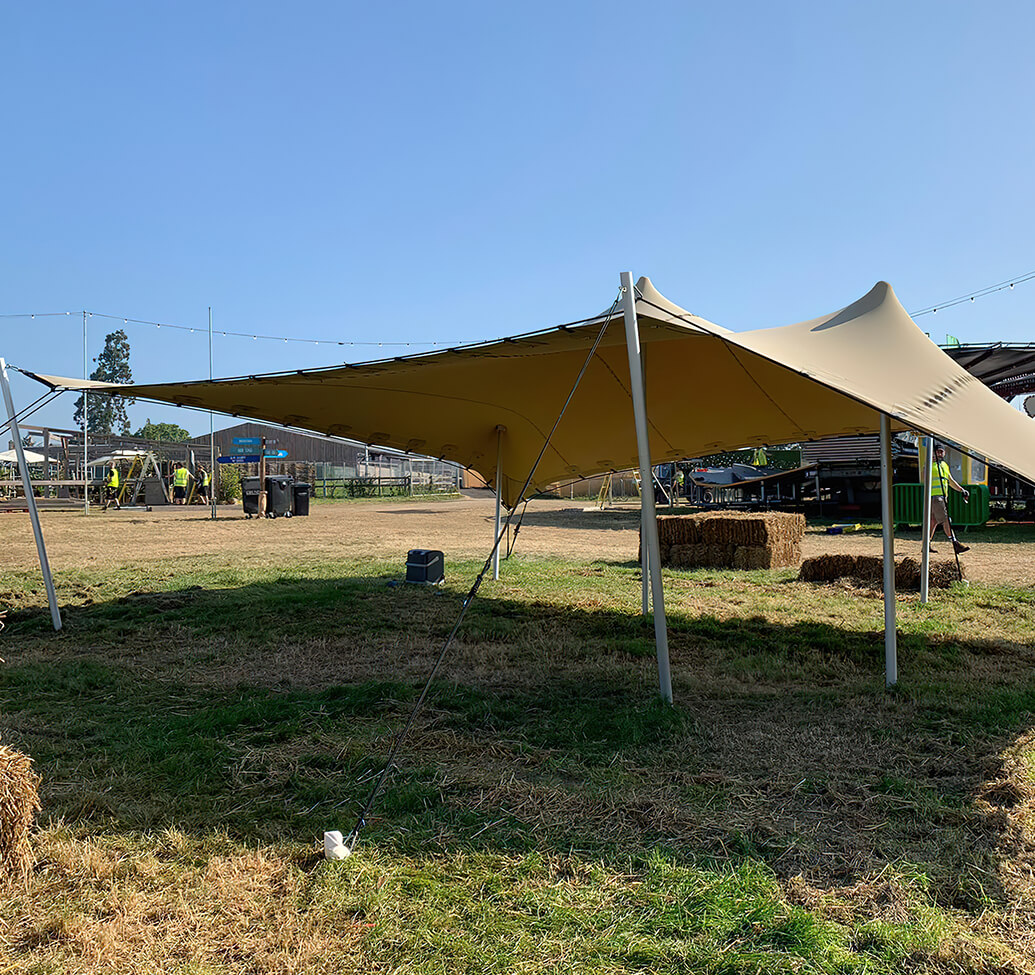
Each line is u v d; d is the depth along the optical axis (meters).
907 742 3.93
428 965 2.16
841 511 21.53
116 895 2.49
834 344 5.12
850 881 2.60
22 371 6.40
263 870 2.67
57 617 6.76
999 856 2.73
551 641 6.23
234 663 5.61
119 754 3.78
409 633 6.51
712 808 3.15
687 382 6.20
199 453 34.12
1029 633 6.48
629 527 19.44
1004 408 5.05
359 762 3.65
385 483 41.03
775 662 5.53
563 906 2.44
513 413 6.95
